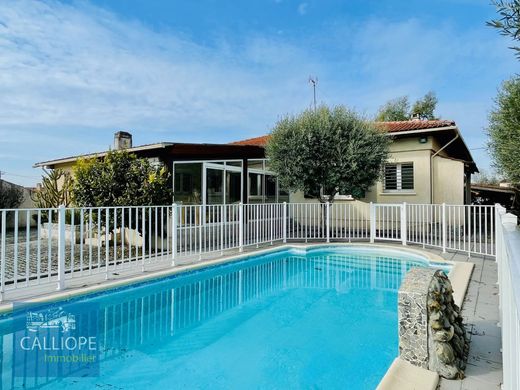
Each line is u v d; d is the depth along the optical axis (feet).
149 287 18.24
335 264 26.89
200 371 10.37
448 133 38.68
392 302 17.52
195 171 33.60
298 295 18.93
